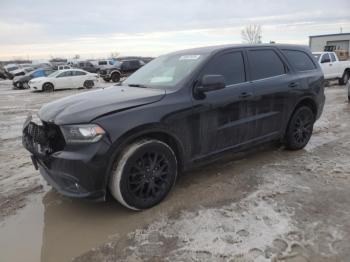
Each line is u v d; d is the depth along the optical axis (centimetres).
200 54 430
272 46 501
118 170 330
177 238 305
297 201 367
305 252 279
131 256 284
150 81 432
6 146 638
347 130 684
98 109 333
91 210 365
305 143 548
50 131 336
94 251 295
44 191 420
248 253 279
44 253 295
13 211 371
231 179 432
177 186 414
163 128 355
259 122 459
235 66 439
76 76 2172
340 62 1659
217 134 410
